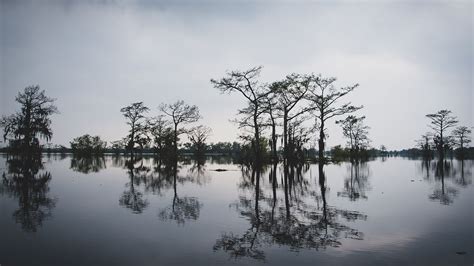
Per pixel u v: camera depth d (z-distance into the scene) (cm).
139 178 2581
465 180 2533
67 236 845
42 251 721
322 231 912
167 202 1406
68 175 2798
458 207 1304
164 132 6219
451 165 5284
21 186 1973
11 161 4969
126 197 1549
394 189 1925
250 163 4309
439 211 1216
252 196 1614
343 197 1595
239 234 875
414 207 1305
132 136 6481
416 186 2097
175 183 2214
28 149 5191
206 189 1888
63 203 1368
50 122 5406
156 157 6269
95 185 2059
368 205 1359
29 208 1248
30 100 5309
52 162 5238
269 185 2141
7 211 1185
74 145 8450
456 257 691
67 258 677
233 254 711
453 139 7881
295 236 860
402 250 739
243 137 4356
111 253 711
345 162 6600
